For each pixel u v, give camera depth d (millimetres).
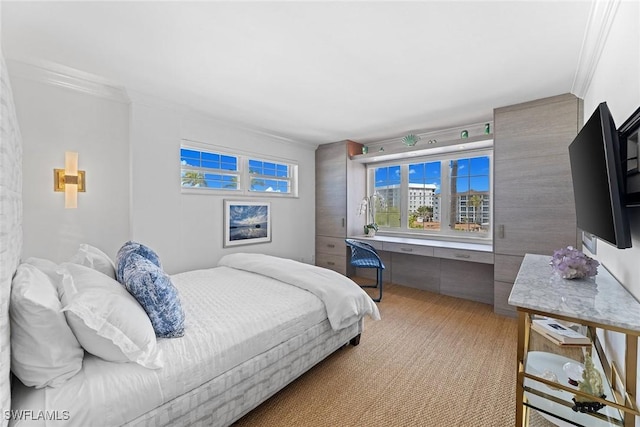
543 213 2873
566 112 2742
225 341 1478
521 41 1920
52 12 1656
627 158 1260
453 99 2959
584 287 1460
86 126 2752
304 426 1573
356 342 2490
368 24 1759
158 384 1188
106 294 1266
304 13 1661
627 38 1383
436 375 2043
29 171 2461
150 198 3107
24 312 1014
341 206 4848
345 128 4074
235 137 3969
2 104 1020
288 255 4754
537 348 1682
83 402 1018
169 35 1893
